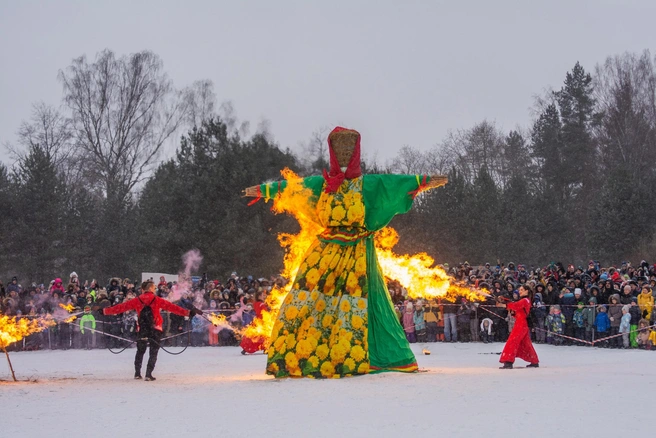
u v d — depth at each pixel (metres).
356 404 9.53
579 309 23.38
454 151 72.31
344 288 13.70
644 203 45.38
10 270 44.81
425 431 7.65
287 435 7.62
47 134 58.28
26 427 8.58
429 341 26.41
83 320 26.03
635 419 8.16
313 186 14.16
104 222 47.66
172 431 8.03
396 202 13.92
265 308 22.58
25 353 24.23
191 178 43.75
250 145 44.69
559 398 9.66
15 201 44.84
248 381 12.92
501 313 25.80
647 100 59.28
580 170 60.22
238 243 40.97
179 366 17.89
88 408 9.91
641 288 23.20
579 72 63.00
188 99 59.25
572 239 52.12
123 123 58.12
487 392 10.30
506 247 44.94
